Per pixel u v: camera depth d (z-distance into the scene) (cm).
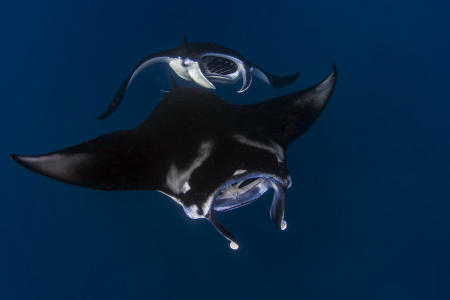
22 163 248
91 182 260
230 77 375
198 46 355
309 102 314
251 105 313
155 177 259
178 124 270
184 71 364
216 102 299
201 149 248
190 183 238
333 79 314
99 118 326
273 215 258
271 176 236
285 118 301
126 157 266
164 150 261
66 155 260
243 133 262
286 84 395
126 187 261
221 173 232
